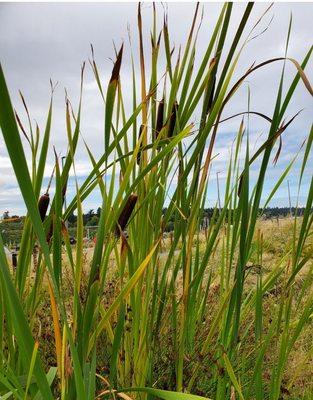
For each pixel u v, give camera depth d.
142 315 1.47
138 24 1.42
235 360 1.94
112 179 1.17
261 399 1.55
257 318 1.51
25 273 1.32
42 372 0.77
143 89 1.47
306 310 1.48
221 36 1.23
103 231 1.00
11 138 0.61
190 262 1.45
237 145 1.82
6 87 0.58
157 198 1.47
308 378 2.42
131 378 1.50
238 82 1.16
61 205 1.11
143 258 1.47
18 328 0.74
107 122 1.05
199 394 1.73
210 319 2.10
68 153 1.25
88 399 0.95
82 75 1.23
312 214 1.33
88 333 1.00
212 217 1.75
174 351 1.52
